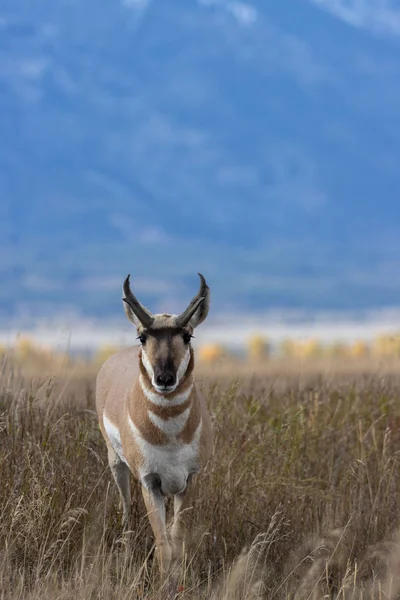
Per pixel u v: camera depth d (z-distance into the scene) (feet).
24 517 119.14
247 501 131.44
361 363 283.18
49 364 238.27
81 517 123.13
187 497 125.59
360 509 131.64
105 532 122.93
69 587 107.86
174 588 112.27
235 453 136.98
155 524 121.60
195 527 124.36
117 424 130.00
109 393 135.95
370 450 148.87
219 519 127.13
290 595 112.98
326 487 143.13
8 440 134.00
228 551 123.85
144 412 121.29
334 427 162.09
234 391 156.66
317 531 125.08
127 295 122.93
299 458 144.97
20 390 151.84
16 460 129.29
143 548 126.52
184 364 120.57
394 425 164.66
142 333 121.70
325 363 271.08
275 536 124.98
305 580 111.96
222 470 133.59
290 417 151.74
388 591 113.09
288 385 203.72
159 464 122.01
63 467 128.98
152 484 123.75
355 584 114.11
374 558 121.70
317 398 169.68
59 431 137.49
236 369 238.89
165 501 136.26
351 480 139.74
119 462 133.80
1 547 116.37
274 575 119.44
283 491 132.46
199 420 123.44
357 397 174.09
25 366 220.23
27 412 141.90
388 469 142.61
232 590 108.88
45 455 126.62
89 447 137.18
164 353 118.73
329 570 120.16
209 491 130.82
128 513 130.72
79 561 116.98
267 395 169.68
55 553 116.88
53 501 120.78
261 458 138.00
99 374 145.59
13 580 109.91
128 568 115.96
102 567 112.78
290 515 129.39
